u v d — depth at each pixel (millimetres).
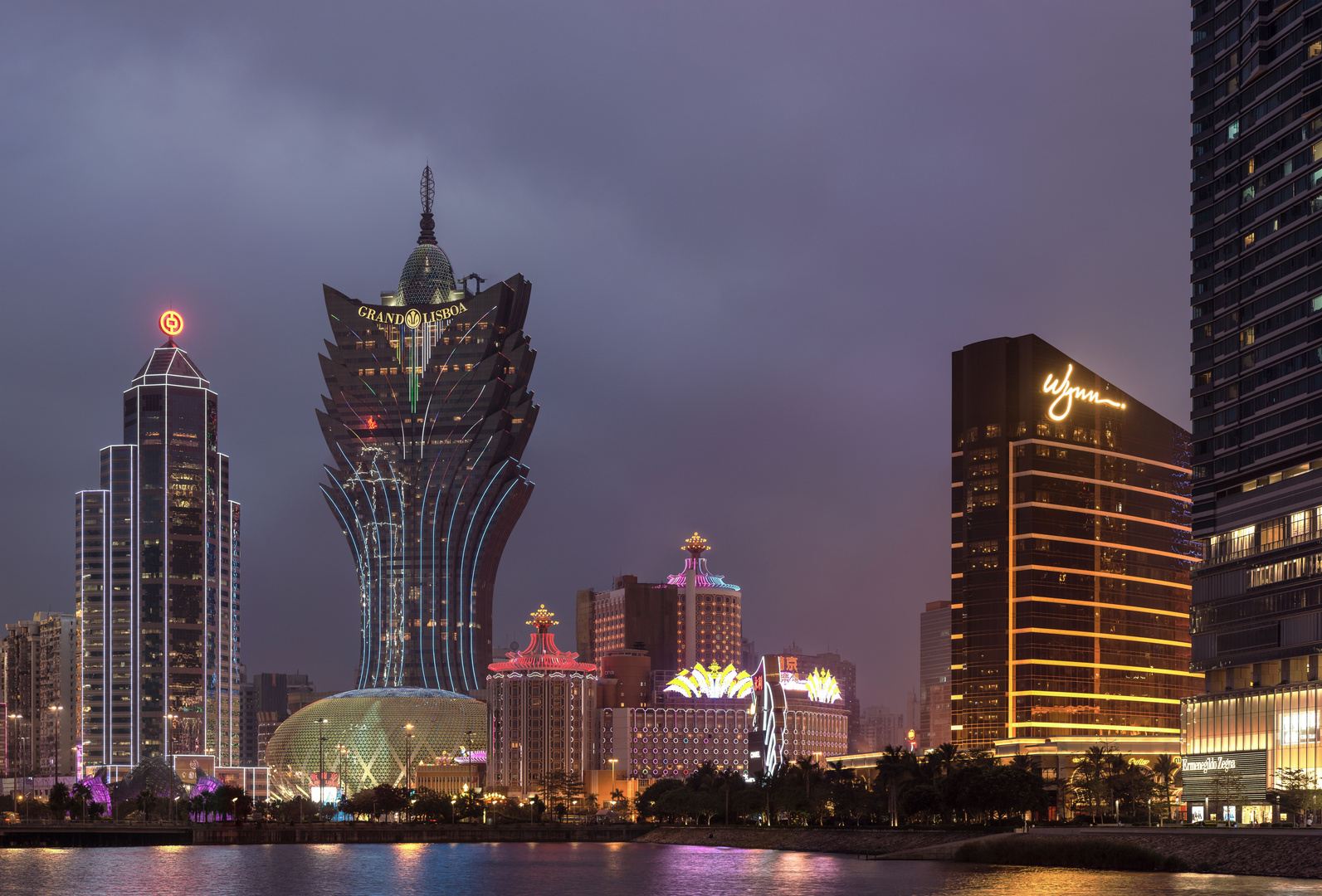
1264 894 169750
